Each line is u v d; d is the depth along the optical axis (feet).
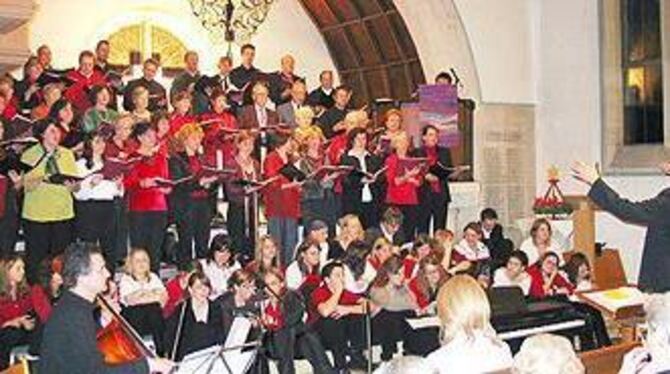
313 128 31.91
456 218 40.68
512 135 43.24
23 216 26.58
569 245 37.65
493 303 25.62
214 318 24.07
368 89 49.19
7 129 27.71
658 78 39.06
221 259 26.73
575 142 42.27
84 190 26.96
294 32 49.16
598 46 41.19
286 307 23.66
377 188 32.86
